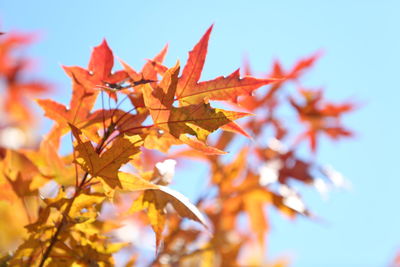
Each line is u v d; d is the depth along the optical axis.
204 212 1.18
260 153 1.24
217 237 1.14
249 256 1.25
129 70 0.97
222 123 0.91
